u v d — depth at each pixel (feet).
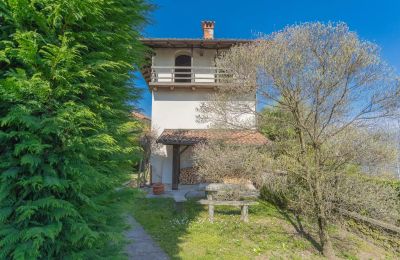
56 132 7.88
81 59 8.99
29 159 7.42
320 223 19.27
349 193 18.86
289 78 20.72
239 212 28.96
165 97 50.62
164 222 24.84
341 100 20.01
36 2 8.14
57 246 8.16
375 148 18.66
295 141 22.24
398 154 19.06
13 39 7.84
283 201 28.55
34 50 7.66
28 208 7.36
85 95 9.39
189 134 45.01
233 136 26.78
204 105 29.66
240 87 23.85
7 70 8.07
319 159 20.11
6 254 7.43
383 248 19.70
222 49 50.31
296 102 20.85
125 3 11.23
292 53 20.58
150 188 44.50
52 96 8.18
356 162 19.25
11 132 7.39
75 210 8.10
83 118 8.78
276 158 23.04
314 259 17.69
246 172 23.79
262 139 27.71
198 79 50.55
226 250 18.30
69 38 8.78
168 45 49.52
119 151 10.48
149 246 18.66
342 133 20.04
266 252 18.37
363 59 19.08
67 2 8.16
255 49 23.03
